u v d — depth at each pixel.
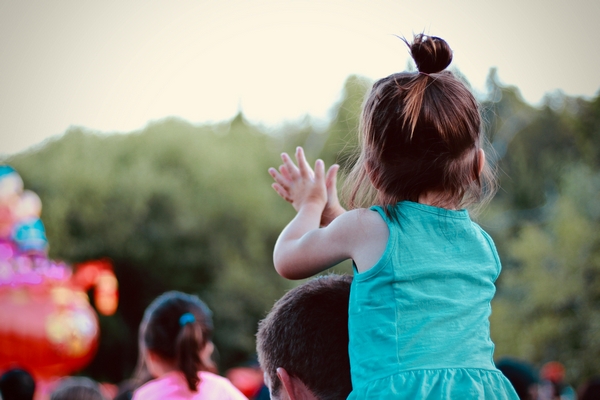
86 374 15.73
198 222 16.27
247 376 7.85
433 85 1.29
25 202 10.88
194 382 2.48
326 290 1.32
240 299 15.89
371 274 1.22
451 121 1.26
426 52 1.34
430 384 1.13
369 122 1.31
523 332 11.08
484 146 1.46
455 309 1.21
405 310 1.19
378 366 1.17
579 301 10.89
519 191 14.16
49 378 10.92
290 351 1.28
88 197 15.94
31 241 10.76
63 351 10.85
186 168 16.83
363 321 1.21
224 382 2.56
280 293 16.20
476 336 1.22
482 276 1.28
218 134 18.75
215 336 15.64
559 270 11.16
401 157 1.27
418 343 1.17
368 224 1.28
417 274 1.21
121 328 16.14
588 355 10.39
